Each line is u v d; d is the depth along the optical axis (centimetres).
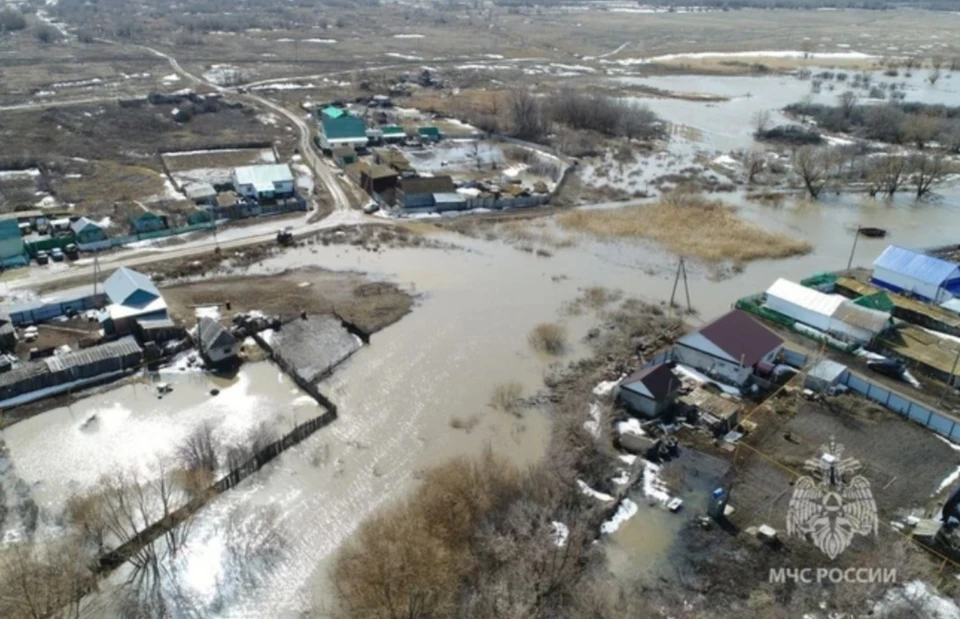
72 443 4409
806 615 3353
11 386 4712
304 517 3947
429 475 4253
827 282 7006
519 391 5191
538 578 3469
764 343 5369
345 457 4438
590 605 3356
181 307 6041
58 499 3947
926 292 6800
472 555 3600
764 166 11200
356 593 3416
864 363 5641
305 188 9381
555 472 4225
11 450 4319
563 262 7544
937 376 5475
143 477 4116
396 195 9031
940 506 4066
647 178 10538
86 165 9806
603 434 4666
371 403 5000
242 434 4559
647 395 4778
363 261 7331
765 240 8262
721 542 3784
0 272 6600
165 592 3425
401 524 3778
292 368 5212
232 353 5338
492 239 8056
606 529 3859
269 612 3366
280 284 6688
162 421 4669
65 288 6306
